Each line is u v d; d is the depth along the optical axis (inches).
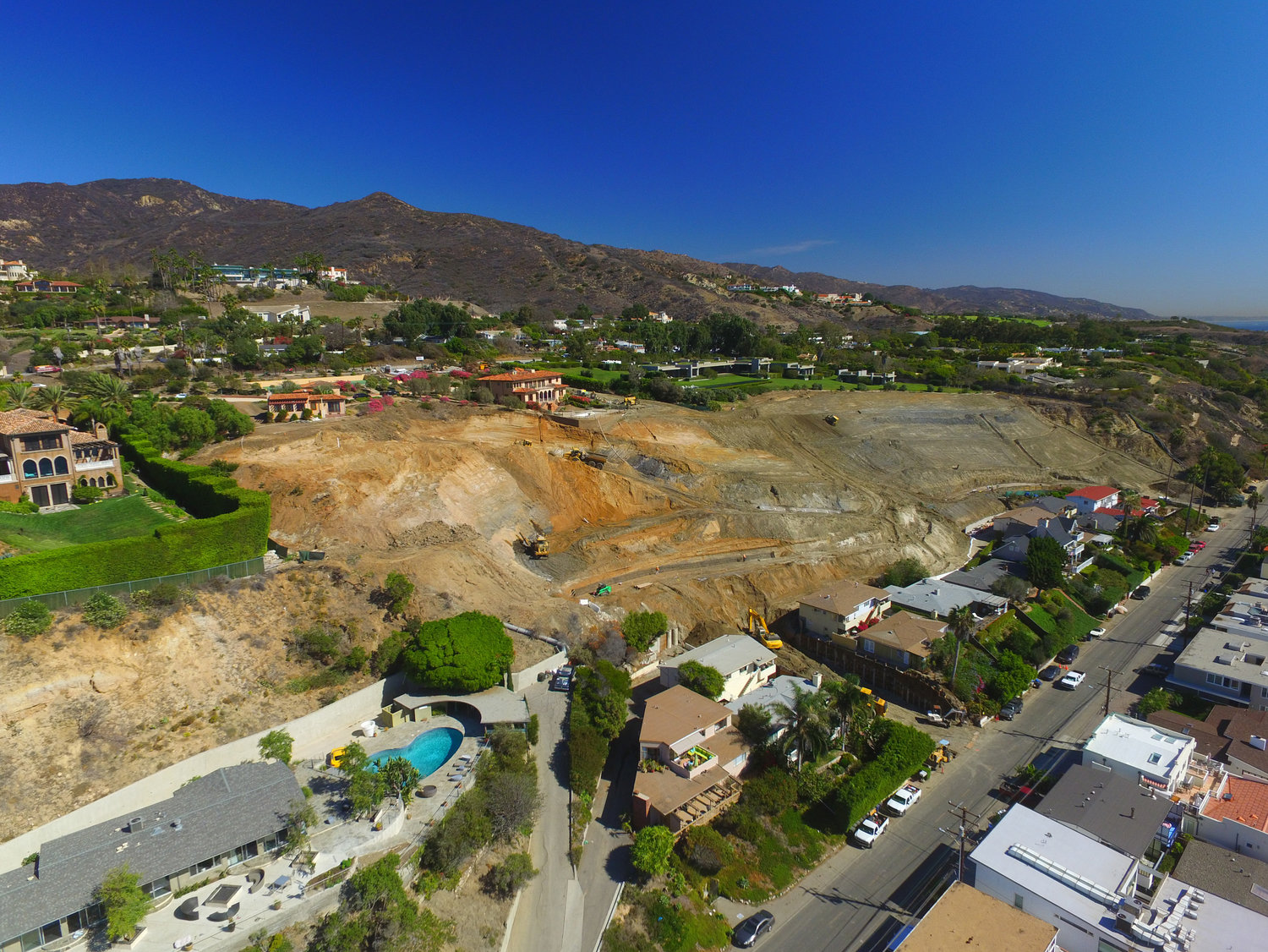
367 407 4018.2
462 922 1413.6
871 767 1961.1
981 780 2049.7
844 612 2645.2
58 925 1236.5
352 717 1945.1
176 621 1865.2
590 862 1631.4
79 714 1605.6
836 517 3646.7
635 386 5246.1
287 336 6018.7
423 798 1665.8
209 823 1437.0
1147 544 3727.9
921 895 1649.9
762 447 4468.5
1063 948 1396.4
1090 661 2743.6
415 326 6505.9
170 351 4995.1
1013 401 5969.5
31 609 1656.0
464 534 2851.9
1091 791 1784.0
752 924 1536.7
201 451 3068.4
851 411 5241.1
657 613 2524.6
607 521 3417.8
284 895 1355.8
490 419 4065.0
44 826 1408.7
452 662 1979.6
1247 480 5182.1
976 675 2423.7
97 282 7219.5
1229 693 2379.4
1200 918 1382.9
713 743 1956.2
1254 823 1681.8
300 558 2361.0
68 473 2507.4
